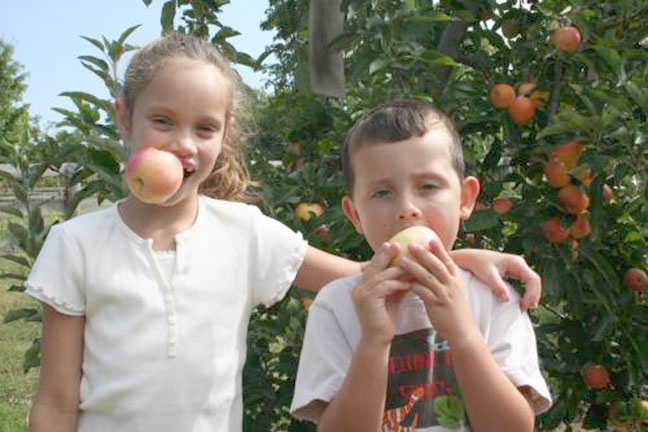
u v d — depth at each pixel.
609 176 3.28
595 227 2.97
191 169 1.94
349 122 3.61
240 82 2.37
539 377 1.69
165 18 3.88
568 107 3.30
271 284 2.11
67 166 3.14
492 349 1.71
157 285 1.90
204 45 2.04
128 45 3.14
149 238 1.96
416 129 1.66
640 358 3.09
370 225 1.69
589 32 3.12
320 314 1.81
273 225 2.16
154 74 1.91
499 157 3.21
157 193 1.86
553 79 3.29
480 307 1.78
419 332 1.76
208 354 1.91
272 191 3.16
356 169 1.72
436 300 1.54
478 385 1.53
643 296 3.49
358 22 3.33
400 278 1.59
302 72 3.77
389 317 1.57
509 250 3.17
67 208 3.07
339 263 2.19
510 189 3.66
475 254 1.89
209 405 1.90
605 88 3.01
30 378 5.85
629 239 3.31
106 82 3.12
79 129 3.13
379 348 1.54
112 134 3.09
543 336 3.37
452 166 1.70
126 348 1.84
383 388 1.54
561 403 3.37
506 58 3.40
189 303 1.92
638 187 3.28
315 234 3.04
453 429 1.70
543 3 3.17
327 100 3.86
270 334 3.01
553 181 3.00
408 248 1.55
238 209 2.14
